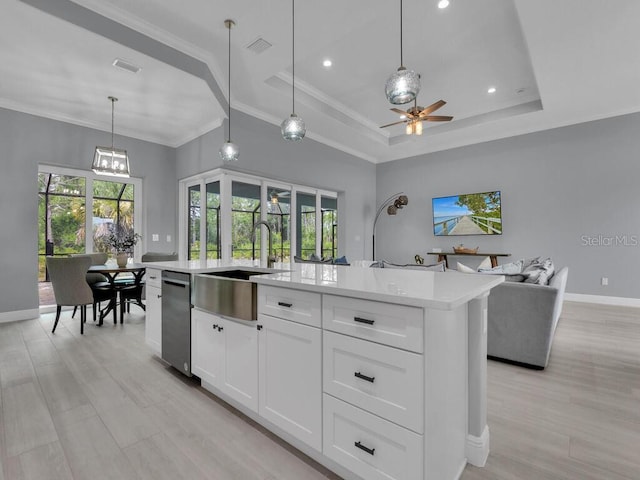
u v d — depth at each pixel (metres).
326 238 7.05
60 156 4.35
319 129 5.73
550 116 5.20
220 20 2.96
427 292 1.19
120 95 3.79
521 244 5.83
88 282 4.08
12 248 3.98
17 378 2.40
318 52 3.82
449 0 2.95
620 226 4.98
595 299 5.14
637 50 3.37
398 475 1.17
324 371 1.40
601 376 2.45
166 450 1.59
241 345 1.86
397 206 7.03
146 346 3.11
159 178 5.42
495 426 1.80
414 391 1.12
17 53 2.94
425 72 4.24
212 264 2.67
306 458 1.54
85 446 1.62
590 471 1.45
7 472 1.43
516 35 3.47
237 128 4.74
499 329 2.73
